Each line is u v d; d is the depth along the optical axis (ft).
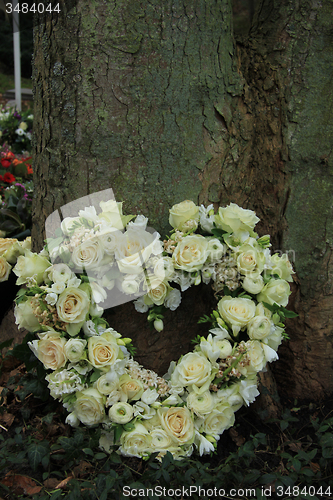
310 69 5.67
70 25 4.96
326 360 6.29
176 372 5.00
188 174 5.47
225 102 5.64
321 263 5.97
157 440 4.80
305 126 5.75
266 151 6.01
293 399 6.41
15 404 5.81
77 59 5.00
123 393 4.80
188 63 5.19
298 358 6.31
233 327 4.82
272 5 5.87
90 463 4.90
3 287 7.18
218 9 5.35
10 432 5.37
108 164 5.25
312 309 6.10
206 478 4.53
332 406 6.16
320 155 5.77
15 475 4.75
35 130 5.80
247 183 6.17
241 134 5.95
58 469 4.89
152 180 5.34
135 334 5.72
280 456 5.26
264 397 5.92
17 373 6.22
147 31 4.94
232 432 5.66
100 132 5.15
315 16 5.59
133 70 5.01
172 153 5.33
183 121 5.30
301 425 5.86
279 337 5.24
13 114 15.87
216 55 5.43
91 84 5.03
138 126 5.16
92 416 4.74
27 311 4.74
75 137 5.23
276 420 5.56
